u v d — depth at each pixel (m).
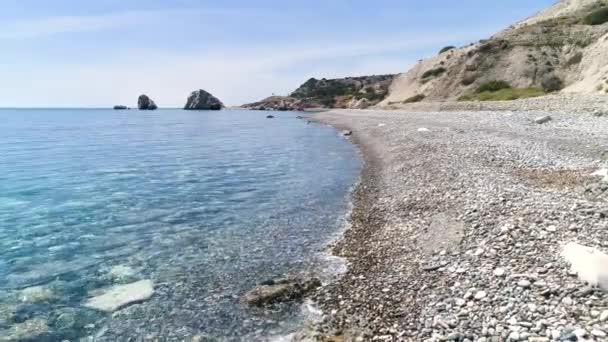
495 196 14.75
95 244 15.08
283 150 43.50
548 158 20.70
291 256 13.82
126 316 10.11
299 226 17.03
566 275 8.73
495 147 24.98
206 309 10.44
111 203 20.91
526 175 18.06
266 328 9.52
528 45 76.50
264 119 122.94
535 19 114.12
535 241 10.58
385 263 12.20
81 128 89.00
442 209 15.04
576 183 15.77
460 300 8.91
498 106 51.72
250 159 37.16
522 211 12.74
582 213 11.84
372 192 21.33
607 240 10.01
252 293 11.09
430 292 9.67
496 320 7.85
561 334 6.93
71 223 17.56
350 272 12.15
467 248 11.30
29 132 76.62
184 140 58.16
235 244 15.05
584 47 67.75
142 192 23.48
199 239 15.62
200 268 12.96
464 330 7.85
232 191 23.66
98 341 9.08
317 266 12.86
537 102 46.50
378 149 34.81
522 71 71.75
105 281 12.05
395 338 8.30
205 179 27.47
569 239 10.33
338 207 19.69
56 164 34.69
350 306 10.04
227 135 66.12
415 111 70.75
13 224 17.36
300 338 9.02
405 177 21.86
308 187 24.25
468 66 81.31
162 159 37.78
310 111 170.75
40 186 25.12
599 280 8.09
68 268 12.95
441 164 22.11
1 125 101.81
